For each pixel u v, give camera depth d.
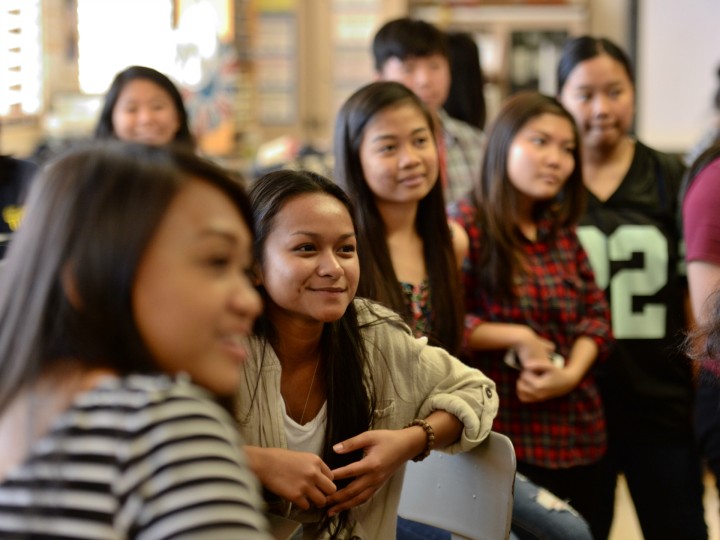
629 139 2.58
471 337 2.15
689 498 2.38
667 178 2.46
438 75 2.89
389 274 1.90
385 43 2.92
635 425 2.40
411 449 1.42
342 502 1.37
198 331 0.86
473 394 1.51
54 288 0.85
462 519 1.55
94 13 4.73
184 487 0.79
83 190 0.86
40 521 0.79
